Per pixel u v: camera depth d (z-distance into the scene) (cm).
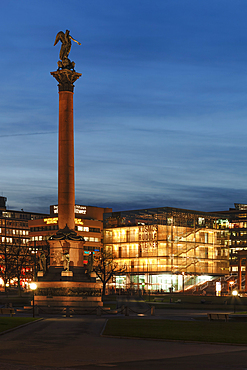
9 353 3300
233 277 19025
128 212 19375
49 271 7462
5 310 6650
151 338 4084
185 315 7325
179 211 18825
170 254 18312
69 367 2820
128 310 7206
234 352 3441
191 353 3381
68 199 7500
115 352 3394
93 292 7381
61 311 7050
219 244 19850
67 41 7788
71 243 7431
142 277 18662
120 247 19412
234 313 8150
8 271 19362
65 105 7631
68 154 7544
